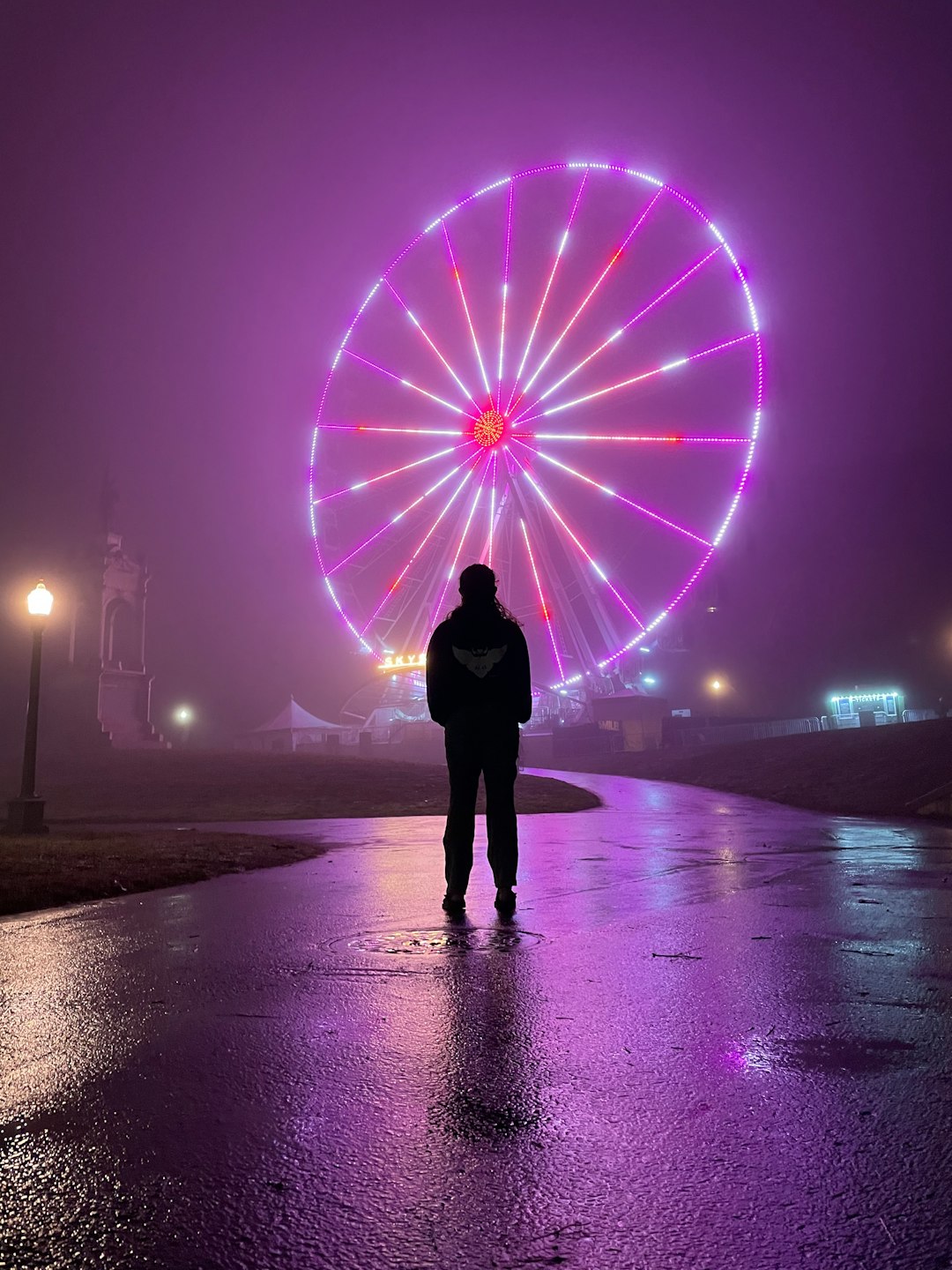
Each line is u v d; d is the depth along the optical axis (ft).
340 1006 10.06
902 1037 8.49
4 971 12.19
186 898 19.86
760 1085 7.25
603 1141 6.18
